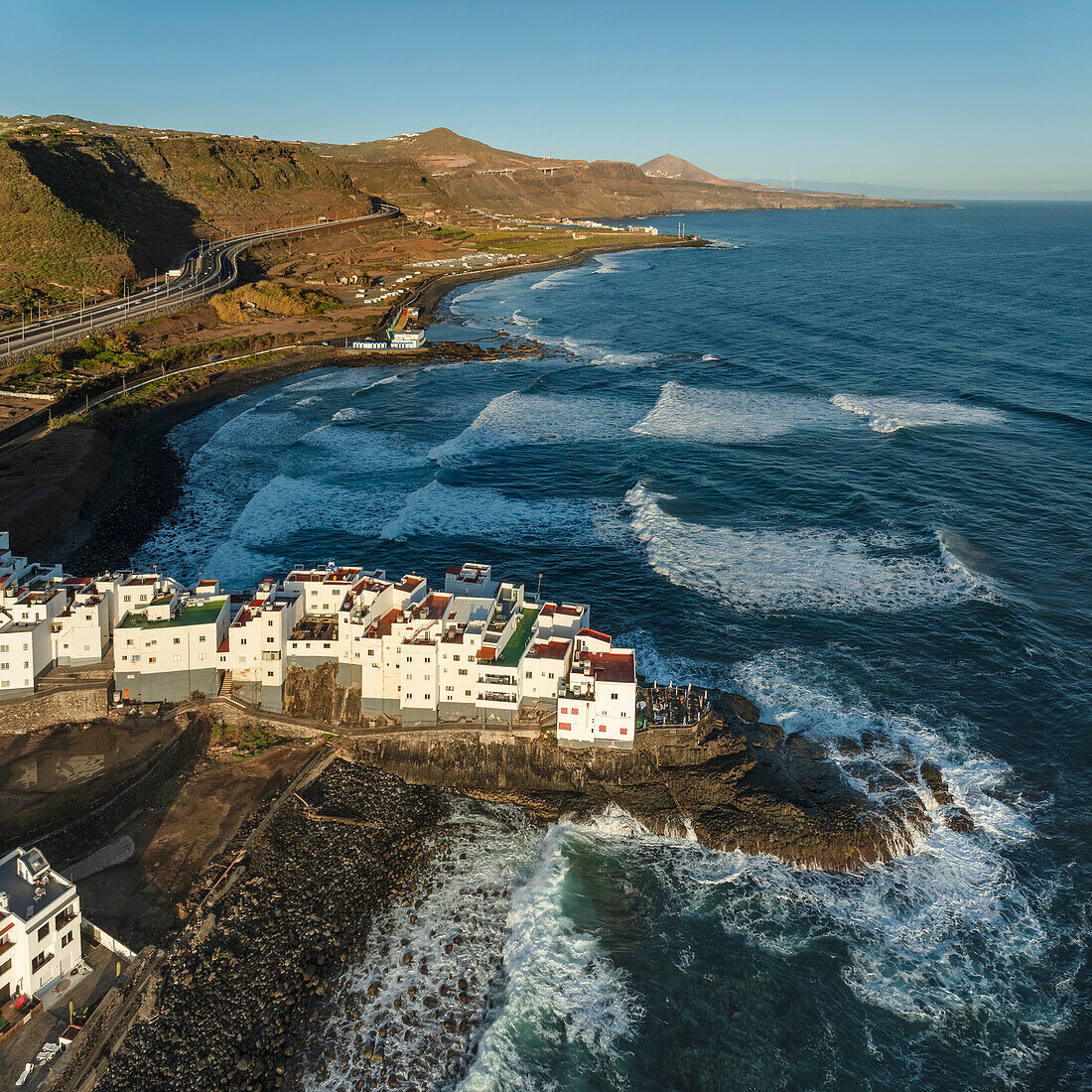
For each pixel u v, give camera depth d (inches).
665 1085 1640.0
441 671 2404.0
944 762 2399.1
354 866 2069.4
